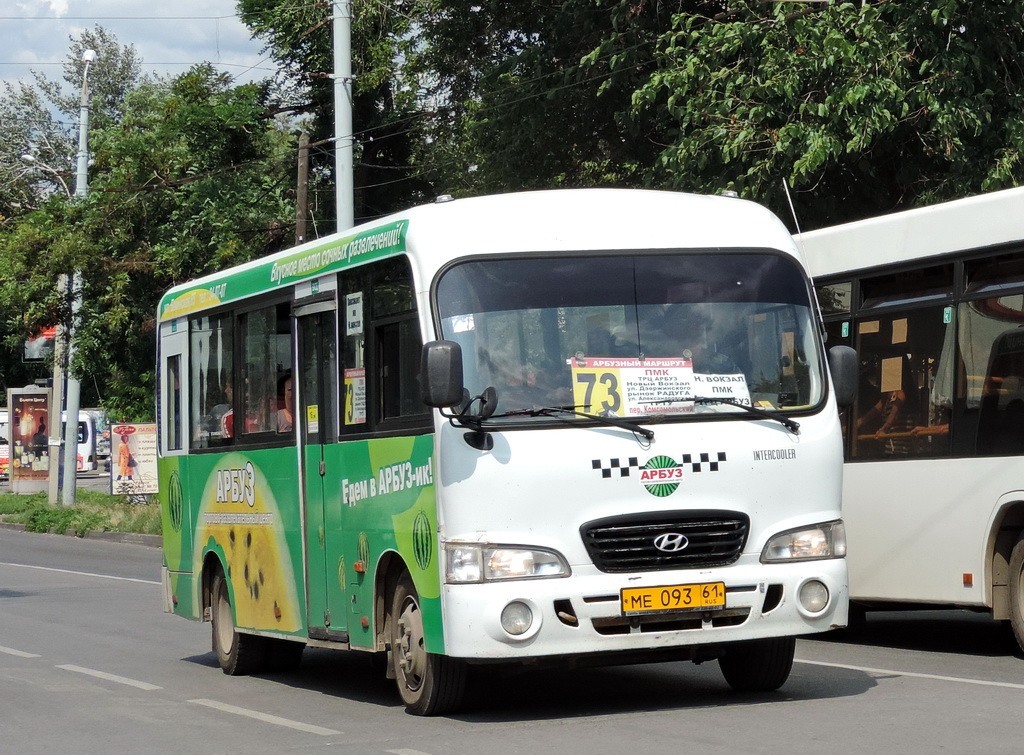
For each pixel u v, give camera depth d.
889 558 11.80
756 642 9.36
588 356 8.68
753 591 8.55
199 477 12.72
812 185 19.03
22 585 21.47
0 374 67.94
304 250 10.74
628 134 23.83
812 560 8.76
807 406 8.98
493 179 26.30
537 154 25.72
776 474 8.73
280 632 11.01
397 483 9.11
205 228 33.34
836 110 17.41
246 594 11.66
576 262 8.88
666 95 21.30
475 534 8.36
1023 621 10.80
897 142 18.77
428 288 8.77
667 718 8.61
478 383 8.54
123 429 34.94
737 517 8.60
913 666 10.75
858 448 12.14
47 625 16.12
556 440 8.45
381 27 39.69
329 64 39.09
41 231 33.66
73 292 33.91
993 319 11.00
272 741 8.56
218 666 12.74
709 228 9.22
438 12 30.50
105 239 33.28
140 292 33.59
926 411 11.55
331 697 10.52
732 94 18.36
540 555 8.34
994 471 10.91
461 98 30.86
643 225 9.10
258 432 11.47
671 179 19.47
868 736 7.70
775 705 8.94
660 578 8.39
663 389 8.70
